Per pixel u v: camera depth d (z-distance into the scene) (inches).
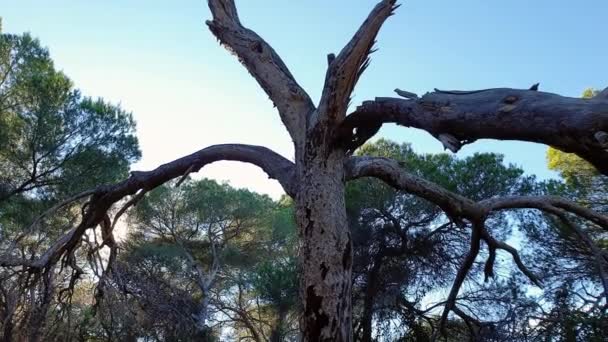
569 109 102.0
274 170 195.6
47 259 245.0
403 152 641.0
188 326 301.9
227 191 893.2
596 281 399.2
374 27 158.4
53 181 540.4
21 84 543.5
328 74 168.2
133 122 601.3
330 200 171.8
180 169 218.5
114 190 229.5
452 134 129.7
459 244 523.5
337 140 173.9
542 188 516.1
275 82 200.1
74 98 563.2
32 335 254.7
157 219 824.9
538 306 301.6
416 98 143.9
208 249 868.6
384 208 542.0
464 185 541.0
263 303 774.5
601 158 100.3
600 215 210.8
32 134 527.5
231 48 214.8
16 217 525.0
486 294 463.2
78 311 355.6
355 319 559.5
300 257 172.1
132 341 286.4
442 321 277.6
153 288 292.8
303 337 165.9
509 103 114.2
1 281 253.4
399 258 548.4
